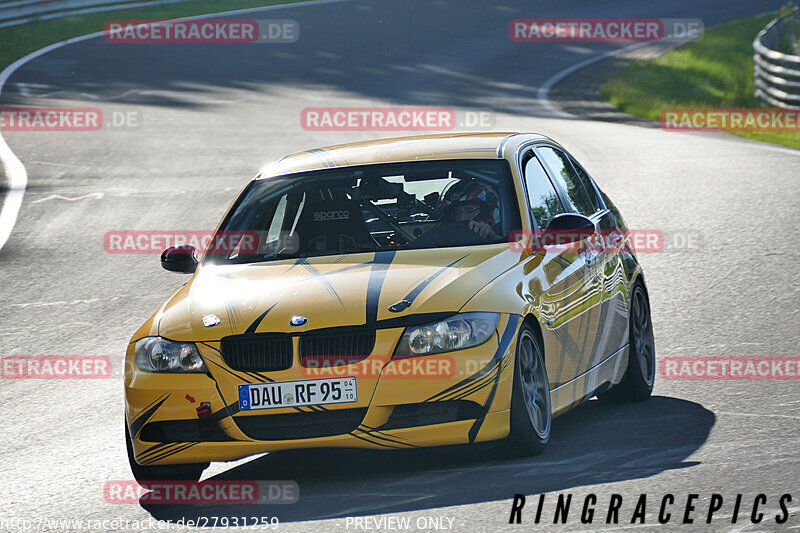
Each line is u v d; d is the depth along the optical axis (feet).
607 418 63.62
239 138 199.31
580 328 61.82
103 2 378.53
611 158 179.63
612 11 460.55
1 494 56.03
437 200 64.13
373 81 293.84
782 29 306.55
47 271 113.60
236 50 331.16
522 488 49.42
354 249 61.26
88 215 139.33
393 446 52.16
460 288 54.75
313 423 52.42
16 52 308.81
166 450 53.93
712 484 47.83
